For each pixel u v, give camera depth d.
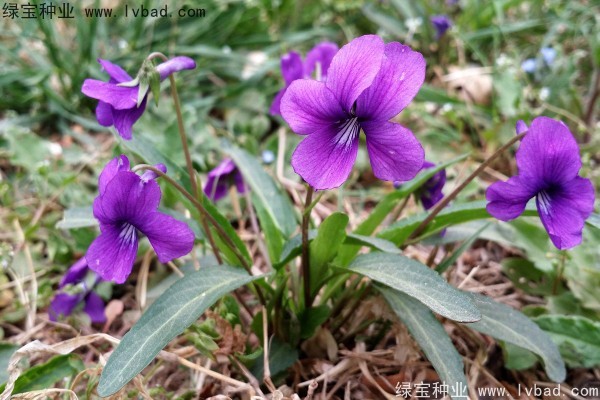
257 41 0.28
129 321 0.16
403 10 0.28
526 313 0.15
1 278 0.17
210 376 0.14
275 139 0.22
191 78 0.26
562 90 0.23
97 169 0.20
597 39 0.23
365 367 0.13
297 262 0.16
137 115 0.11
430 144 0.22
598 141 0.21
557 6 0.29
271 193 0.15
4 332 0.16
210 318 0.12
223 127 0.24
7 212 0.19
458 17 0.30
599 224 0.11
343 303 0.14
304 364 0.14
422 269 0.11
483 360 0.14
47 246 0.18
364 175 0.22
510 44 0.27
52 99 0.24
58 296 0.15
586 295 0.15
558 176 0.10
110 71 0.11
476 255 0.18
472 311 0.10
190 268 0.15
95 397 0.13
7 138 0.21
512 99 0.22
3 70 0.25
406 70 0.09
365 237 0.12
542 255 0.16
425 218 0.13
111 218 0.10
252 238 0.18
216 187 0.16
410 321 0.12
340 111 0.10
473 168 0.21
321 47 0.15
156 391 0.12
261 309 0.13
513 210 0.10
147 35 0.26
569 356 0.14
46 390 0.12
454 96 0.24
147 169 0.11
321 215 0.19
